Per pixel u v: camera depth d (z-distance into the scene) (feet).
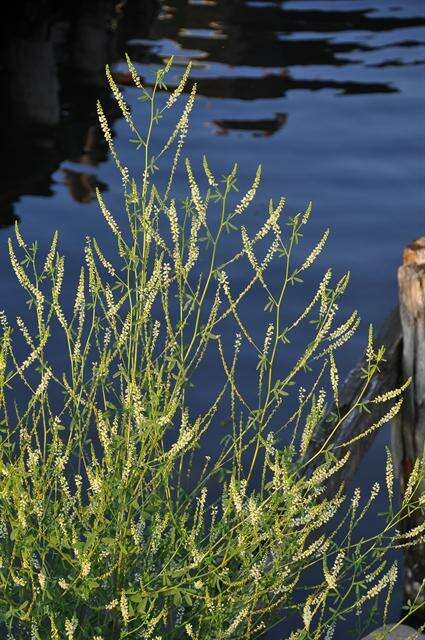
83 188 84.53
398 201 83.20
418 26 144.87
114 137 97.09
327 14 151.64
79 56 121.60
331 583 25.71
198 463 46.68
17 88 108.47
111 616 25.46
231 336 60.75
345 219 79.20
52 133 97.66
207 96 111.75
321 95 113.60
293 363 58.08
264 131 100.68
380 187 86.17
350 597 39.14
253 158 92.63
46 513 25.86
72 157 91.71
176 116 104.12
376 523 44.04
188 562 26.35
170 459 24.73
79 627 25.39
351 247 74.13
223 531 26.27
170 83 115.55
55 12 135.95
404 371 38.29
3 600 24.02
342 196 84.02
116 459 25.50
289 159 92.63
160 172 88.02
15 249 72.18
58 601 24.82
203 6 152.56
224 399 54.29
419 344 37.47
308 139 98.68
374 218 79.61
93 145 95.04
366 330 61.87
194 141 96.89
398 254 73.31
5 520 25.21
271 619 28.71
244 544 24.97
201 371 56.90
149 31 137.18
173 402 25.66
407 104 110.32
